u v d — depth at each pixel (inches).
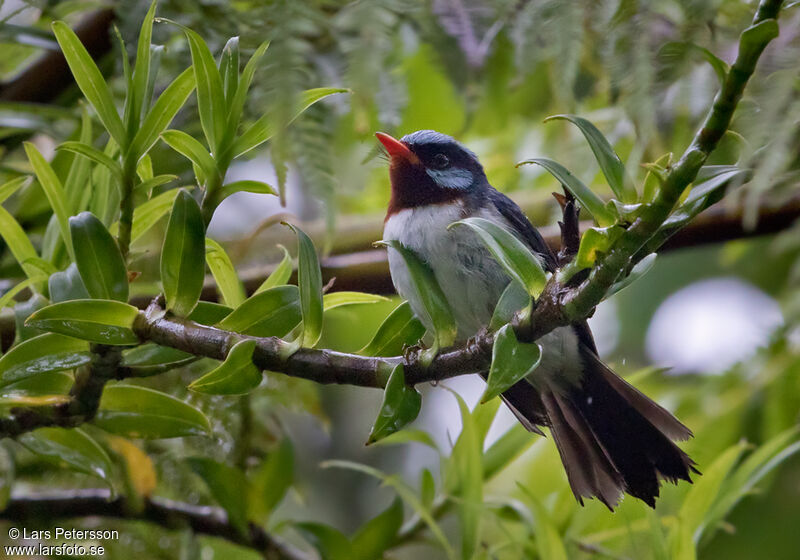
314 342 177.0
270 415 315.9
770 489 341.4
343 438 421.7
